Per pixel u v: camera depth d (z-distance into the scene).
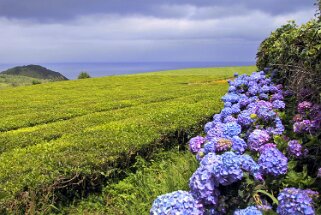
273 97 5.89
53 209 4.32
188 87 18.66
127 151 5.34
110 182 4.98
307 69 5.06
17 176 4.46
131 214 4.16
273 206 2.88
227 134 3.92
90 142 5.80
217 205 2.66
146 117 7.70
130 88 19.98
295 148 3.53
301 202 2.35
